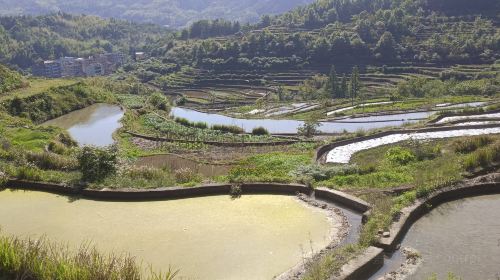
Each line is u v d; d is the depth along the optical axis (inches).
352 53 4242.1
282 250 425.7
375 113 1791.3
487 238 422.0
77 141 1236.5
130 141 1219.9
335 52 4286.4
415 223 464.8
